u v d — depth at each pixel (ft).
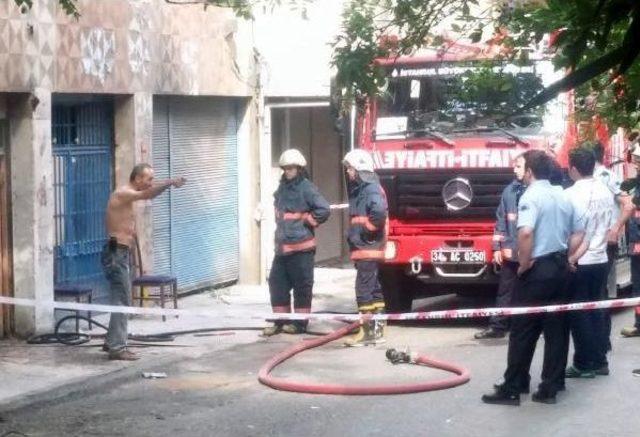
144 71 51.90
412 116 47.98
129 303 40.50
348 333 46.19
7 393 35.04
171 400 34.60
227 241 61.67
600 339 36.47
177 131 56.70
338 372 38.83
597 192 35.73
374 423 31.09
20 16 43.11
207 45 57.06
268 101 62.69
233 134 61.87
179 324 48.78
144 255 52.19
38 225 44.27
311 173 70.44
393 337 46.37
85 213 49.98
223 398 34.78
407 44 28.96
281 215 46.57
